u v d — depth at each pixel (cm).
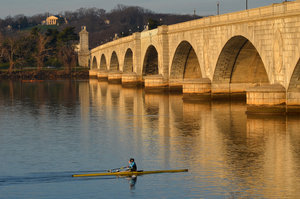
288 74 8819
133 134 8212
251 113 9419
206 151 6781
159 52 15962
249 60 11812
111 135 8169
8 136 8294
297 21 8431
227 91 12206
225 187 5169
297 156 6381
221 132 8081
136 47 19212
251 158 6328
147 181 5434
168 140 7612
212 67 12069
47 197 4988
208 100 12356
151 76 15862
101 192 5116
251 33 9975
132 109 11575
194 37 13025
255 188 5116
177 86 15538
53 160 6475
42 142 7712
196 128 8575
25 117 10650
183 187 5200
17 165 6234
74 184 5375
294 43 8562
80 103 13488
